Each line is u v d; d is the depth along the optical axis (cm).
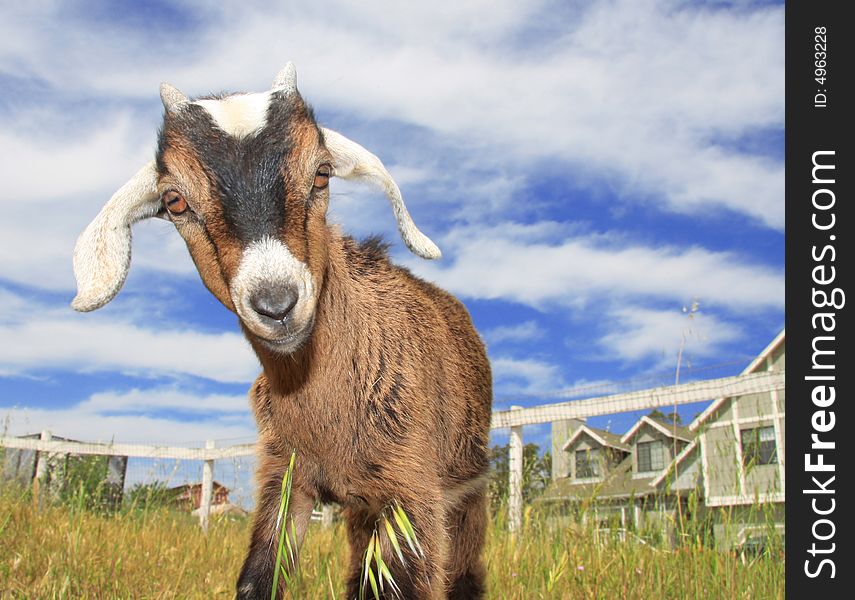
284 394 55
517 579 81
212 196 49
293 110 53
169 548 100
